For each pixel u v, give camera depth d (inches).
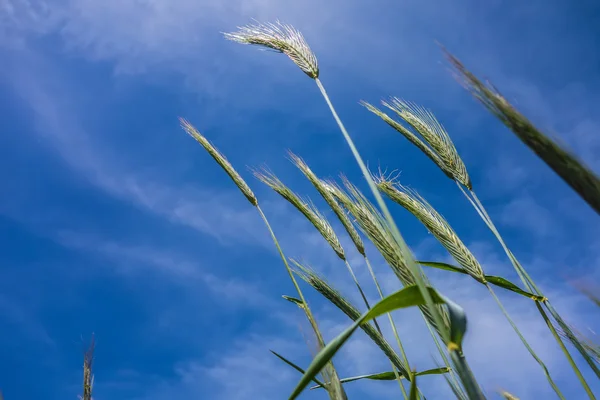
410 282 12.6
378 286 18.1
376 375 18.4
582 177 7.8
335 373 13.0
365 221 13.8
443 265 17.5
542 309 16.5
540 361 16.0
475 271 16.9
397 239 10.5
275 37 16.8
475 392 8.9
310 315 13.5
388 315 17.1
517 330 16.6
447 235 17.3
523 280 17.1
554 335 15.7
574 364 15.0
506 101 9.0
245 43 17.3
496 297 16.8
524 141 8.7
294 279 17.9
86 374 15.4
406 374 15.9
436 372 16.4
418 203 17.7
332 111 14.1
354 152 12.5
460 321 9.5
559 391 15.3
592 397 14.4
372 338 16.6
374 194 11.5
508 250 17.8
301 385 11.1
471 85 9.7
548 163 8.4
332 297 17.9
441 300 10.7
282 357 16.0
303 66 15.7
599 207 7.7
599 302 11.3
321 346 13.1
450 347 9.4
